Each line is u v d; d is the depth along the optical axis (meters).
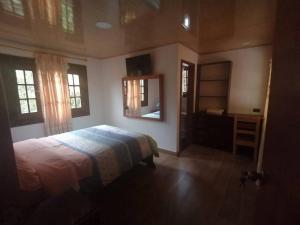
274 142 0.65
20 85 2.73
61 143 2.16
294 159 0.43
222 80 3.44
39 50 2.90
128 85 3.67
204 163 2.85
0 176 0.52
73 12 1.70
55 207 0.99
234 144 3.12
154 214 1.72
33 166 1.51
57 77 3.07
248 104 3.30
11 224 0.56
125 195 2.03
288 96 0.51
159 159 3.02
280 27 0.64
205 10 1.69
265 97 3.10
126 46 3.01
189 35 2.46
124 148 2.16
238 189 2.12
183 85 3.67
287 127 0.50
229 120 3.17
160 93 3.09
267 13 1.76
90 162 1.75
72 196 1.10
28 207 1.28
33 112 2.91
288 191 0.45
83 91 3.73
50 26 2.05
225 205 1.84
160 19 1.88
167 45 2.93
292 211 0.42
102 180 1.81
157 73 3.13
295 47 0.47
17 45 2.65
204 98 3.81
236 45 3.04
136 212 1.75
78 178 1.61
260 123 2.86
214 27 2.16
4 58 2.53
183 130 3.84
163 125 3.26
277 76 0.65
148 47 3.10
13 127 2.68
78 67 3.59
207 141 3.54
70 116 3.31
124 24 2.02
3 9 1.63
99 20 1.89
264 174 0.77
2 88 0.51
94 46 2.97
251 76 3.21
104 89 4.16
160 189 2.14
